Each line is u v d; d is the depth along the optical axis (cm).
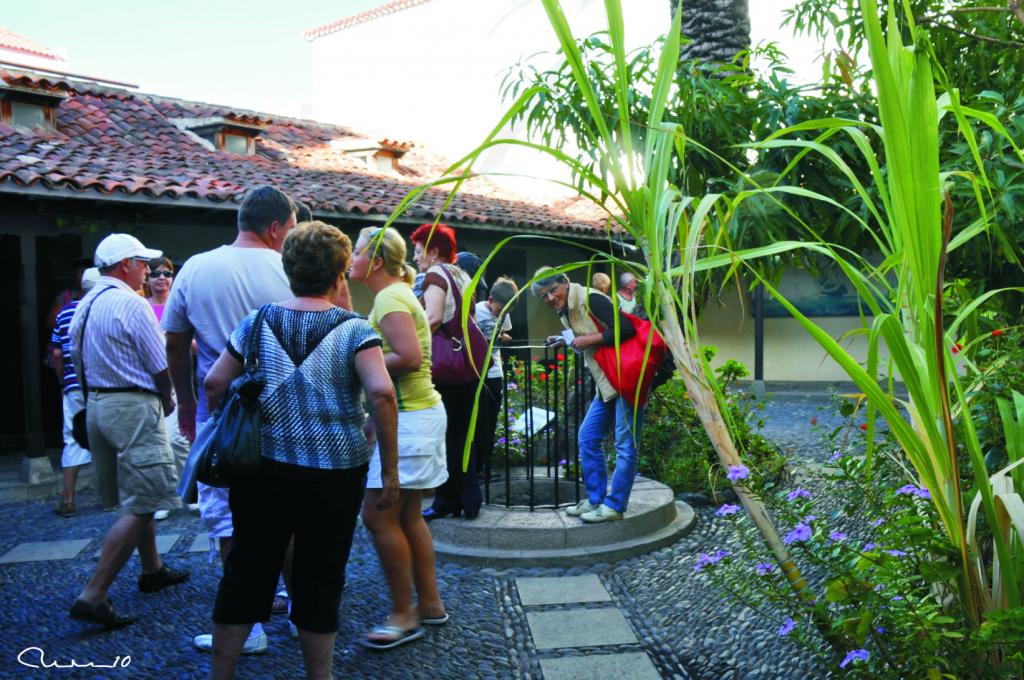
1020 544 218
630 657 349
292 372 281
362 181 1295
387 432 294
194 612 402
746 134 415
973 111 193
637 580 447
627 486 495
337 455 281
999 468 277
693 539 512
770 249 212
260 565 281
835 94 412
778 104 402
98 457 407
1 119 991
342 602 419
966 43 439
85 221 836
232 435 270
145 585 432
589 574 458
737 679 323
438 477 368
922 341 211
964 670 216
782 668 324
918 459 214
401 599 364
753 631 363
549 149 204
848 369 208
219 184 946
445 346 486
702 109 400
